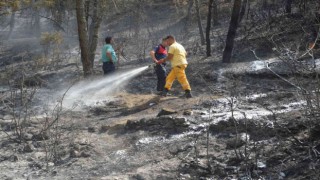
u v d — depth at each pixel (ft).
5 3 55.21
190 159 19.56
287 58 22.12
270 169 17.62
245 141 20.22
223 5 98.22
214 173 18.16
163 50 34.65
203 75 38.73
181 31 84.53
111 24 105.81
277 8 67.26
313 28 38.70
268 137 21.02
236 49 49.70
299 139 19.54
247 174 17.35
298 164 17.38
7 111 30.66
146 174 18.44
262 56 44.42
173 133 23.65
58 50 72.38
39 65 57.52
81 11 43.04
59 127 26.76
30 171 20.10
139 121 25.27
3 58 87.92
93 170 19.83
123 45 69.10
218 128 22.86
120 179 18.12
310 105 19.02
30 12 115.34
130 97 34.91
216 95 32.60
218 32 73.77
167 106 30.07
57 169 20.24
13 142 24.16
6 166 20.71
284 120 22.18
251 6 82.84
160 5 116.37
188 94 32.04
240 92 32.35
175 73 32.19
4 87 40.01
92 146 22.97
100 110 31.01
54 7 75.15
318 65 23.91
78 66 56.95
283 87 32.07
